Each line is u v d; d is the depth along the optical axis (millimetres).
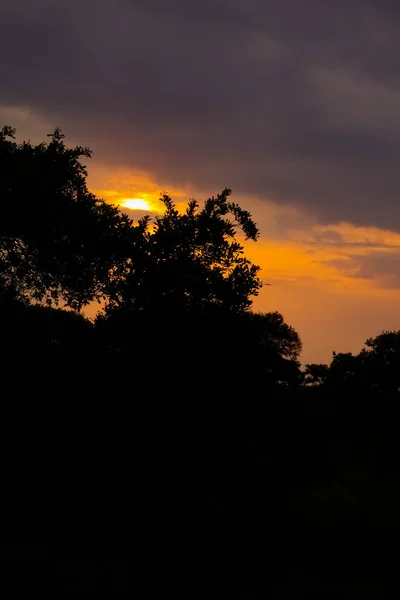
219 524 20219
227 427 21156
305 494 27812
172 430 20312
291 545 20062
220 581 16141
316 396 56438
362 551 20125
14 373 20469
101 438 20375
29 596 11664
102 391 20359
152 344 20219
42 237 17688
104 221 18703
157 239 20234
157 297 20250
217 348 20375
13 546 16078
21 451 20531
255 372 21500
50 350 20984
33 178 17141
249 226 21156
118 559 16578
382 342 72812
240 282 20844
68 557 15844
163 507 20172
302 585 16625
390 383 69688
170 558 17312
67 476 20438
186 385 20312
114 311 20312
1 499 19594
